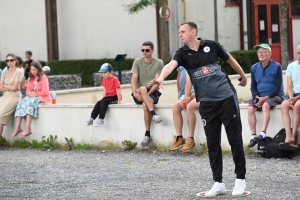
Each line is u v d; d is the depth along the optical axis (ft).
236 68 54.60
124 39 200.54
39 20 220.02
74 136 90.74
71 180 63.62
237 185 53.57
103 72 87.51
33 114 93.61
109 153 83.35
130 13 177.99
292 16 205.57
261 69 76.84
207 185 58.65
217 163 53.88
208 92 52.95
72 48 212.43
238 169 53.62
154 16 191.93
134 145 85.35
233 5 196.95
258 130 76.69
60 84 171.94
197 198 53.11
